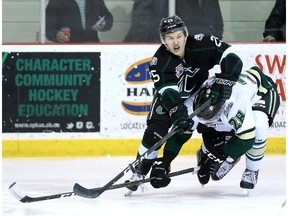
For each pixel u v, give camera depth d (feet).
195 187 40.01
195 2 53.72
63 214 32.63
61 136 51.85
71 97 51.88
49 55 51.88
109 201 35.88
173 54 34.76
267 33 54.13
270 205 34.73
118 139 52.06
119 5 53.62
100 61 51.98
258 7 54.13
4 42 52.85
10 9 52.85
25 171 46.03
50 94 51.75
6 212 33.30
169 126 36.24
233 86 34.35
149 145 35.99
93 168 47.09
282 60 52.95
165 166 36.06
